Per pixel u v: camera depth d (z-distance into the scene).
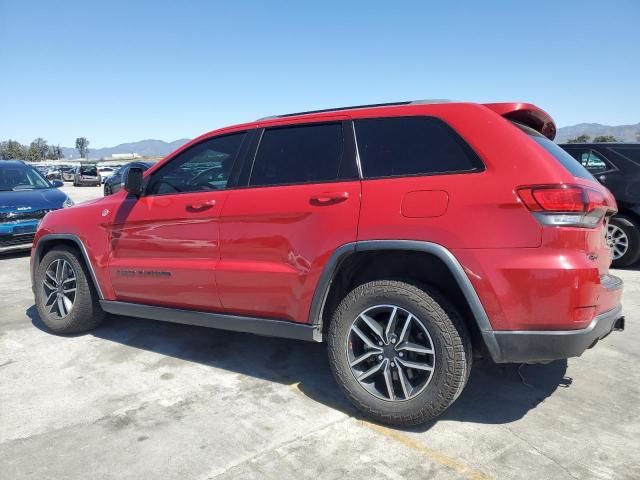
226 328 3.66
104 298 4.36
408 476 2.52
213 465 2.62
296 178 3.37
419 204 2.86
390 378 2.96
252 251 3.45
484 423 3.03
